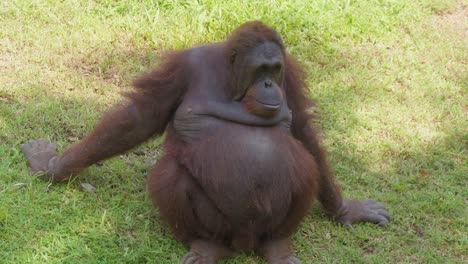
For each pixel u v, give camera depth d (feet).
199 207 14.78
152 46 23.82
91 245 15.31
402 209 17.90
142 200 17.08
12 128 19.01
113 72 22.39
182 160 14.65
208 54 14.80
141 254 15.20
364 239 16.76
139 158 18.94
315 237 16.69
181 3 25.94
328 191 16.69
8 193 16.42
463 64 25.34
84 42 23.43
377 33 26.30
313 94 22.58
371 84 23.48
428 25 27.66
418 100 22.95
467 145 21.06
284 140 14.71
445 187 18.94
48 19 24.18
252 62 13.92
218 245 15.44
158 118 15.24
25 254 14.76
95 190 17.13
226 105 14.48
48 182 16.96
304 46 25.04
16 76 21.24
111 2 25.54
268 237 15.81
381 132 21.21
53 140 18.95
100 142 15.79
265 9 26.03
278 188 14.56
